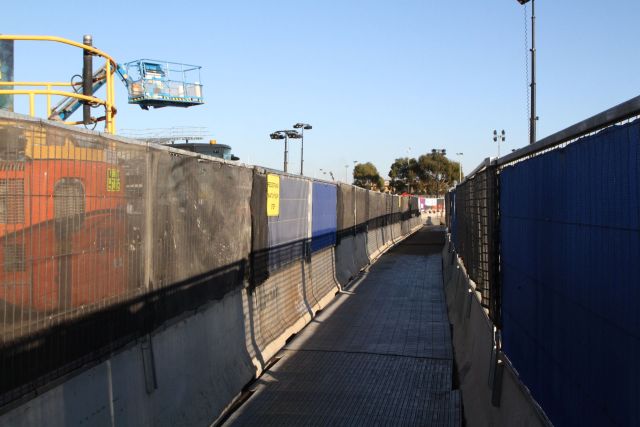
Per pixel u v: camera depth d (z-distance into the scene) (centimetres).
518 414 445
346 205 1720
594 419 294
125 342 449
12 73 741
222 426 596
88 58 779
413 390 707
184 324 564
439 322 1116
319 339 970
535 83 1541
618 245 262
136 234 467
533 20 1535
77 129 390
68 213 382
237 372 696
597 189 291
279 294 955
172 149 538
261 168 846
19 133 339
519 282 476
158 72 2536
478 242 777
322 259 1348
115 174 436
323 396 685
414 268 2052
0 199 326
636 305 243
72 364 383
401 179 9931
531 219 436
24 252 342
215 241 655
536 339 413
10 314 330
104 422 412
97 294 412
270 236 900
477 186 800
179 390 538
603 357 282
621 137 259
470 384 666
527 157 462
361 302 1345
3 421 321
